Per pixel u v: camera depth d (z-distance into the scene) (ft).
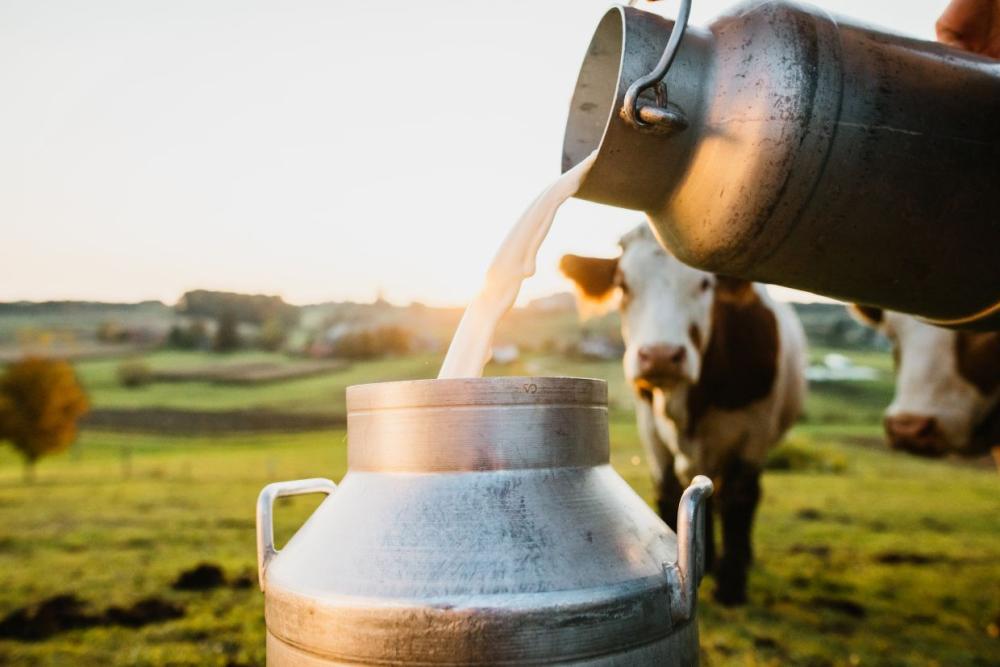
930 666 11.63
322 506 5.42
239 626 13.76
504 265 6.04
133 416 108.78
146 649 12.47
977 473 50.44
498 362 119.96
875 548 21.74
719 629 13.39
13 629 13.75
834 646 12.51
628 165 5.85
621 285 13.43
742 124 5.58
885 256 6.10
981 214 6.06
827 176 5.65
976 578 17.84
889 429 14.56
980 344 13.55
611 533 4.72
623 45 5.54
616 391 97.50
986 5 7.59
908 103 5.77
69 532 26.30
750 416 14.61
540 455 4.76
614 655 4.31
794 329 18.19
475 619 4.07
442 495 4.63
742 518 15.11
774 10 5.79
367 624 4.22
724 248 6.04
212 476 49.24
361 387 5.13
